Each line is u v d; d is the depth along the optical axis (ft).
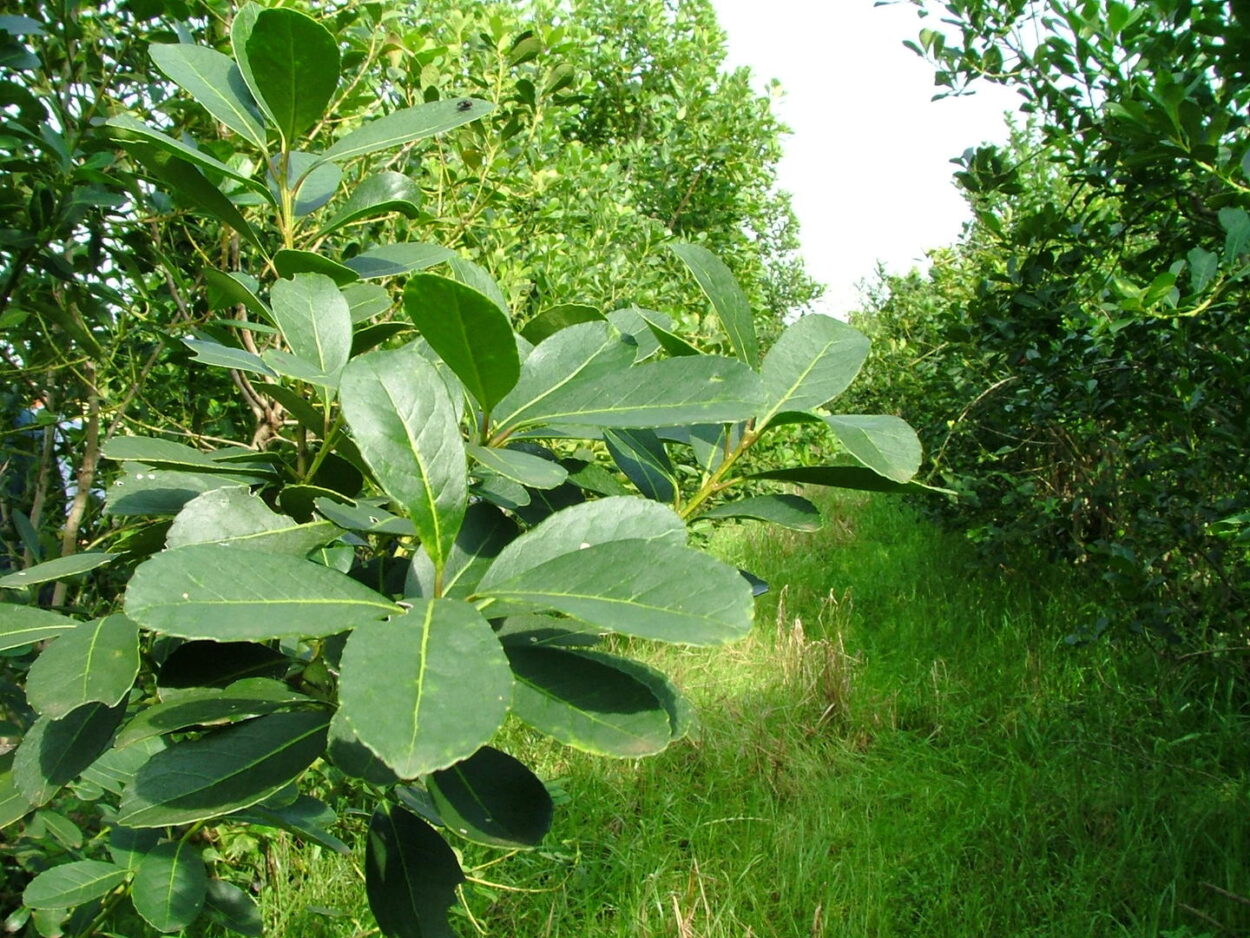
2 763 3.18
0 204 5.35
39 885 4.00
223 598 2.02
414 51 9.30
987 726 14.75
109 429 6.73
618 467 3.57
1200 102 8.99
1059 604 18.47
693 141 26.89
